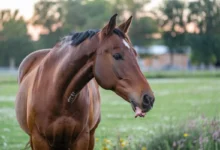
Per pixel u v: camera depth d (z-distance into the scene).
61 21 87.56
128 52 5.28
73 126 5.90
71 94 5.74
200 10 77.50
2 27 83.75
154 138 9.23
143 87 5.10
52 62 6.02
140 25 85.75
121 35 5.40
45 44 84.44
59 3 87.88
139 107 5.06
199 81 43.78
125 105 22.41
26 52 82.19
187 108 20.31
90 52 5.49
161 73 55.97
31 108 6.04
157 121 15.44
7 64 81.75
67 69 5.69
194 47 78.62
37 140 6.08
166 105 21.86
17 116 6.80
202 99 25.03
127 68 5.20
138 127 14.14
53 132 5.91
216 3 76.38
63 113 5.83
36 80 6.14
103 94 30.28
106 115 17.88
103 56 5.35
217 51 78.12
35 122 6.02
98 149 9.10
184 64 88.56
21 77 7.05
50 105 5.84
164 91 31.09
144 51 87.19
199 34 77.88
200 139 8.03
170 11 80.88
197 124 9.52
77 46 5.66
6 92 30.22
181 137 9.11
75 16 88.25
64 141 6.00
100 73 5.34
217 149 8.29
